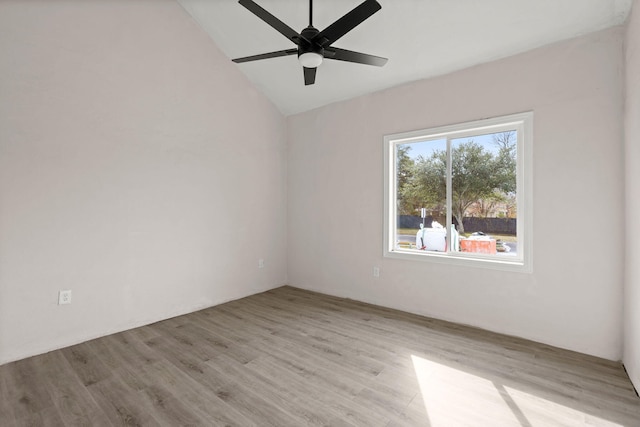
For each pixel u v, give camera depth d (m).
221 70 3.87
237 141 4.06
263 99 4.39
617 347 2.41
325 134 4.25
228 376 2.24
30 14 2.51
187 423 1.76
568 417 1.79
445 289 3.26
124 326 3.07
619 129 2.37
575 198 2.55
